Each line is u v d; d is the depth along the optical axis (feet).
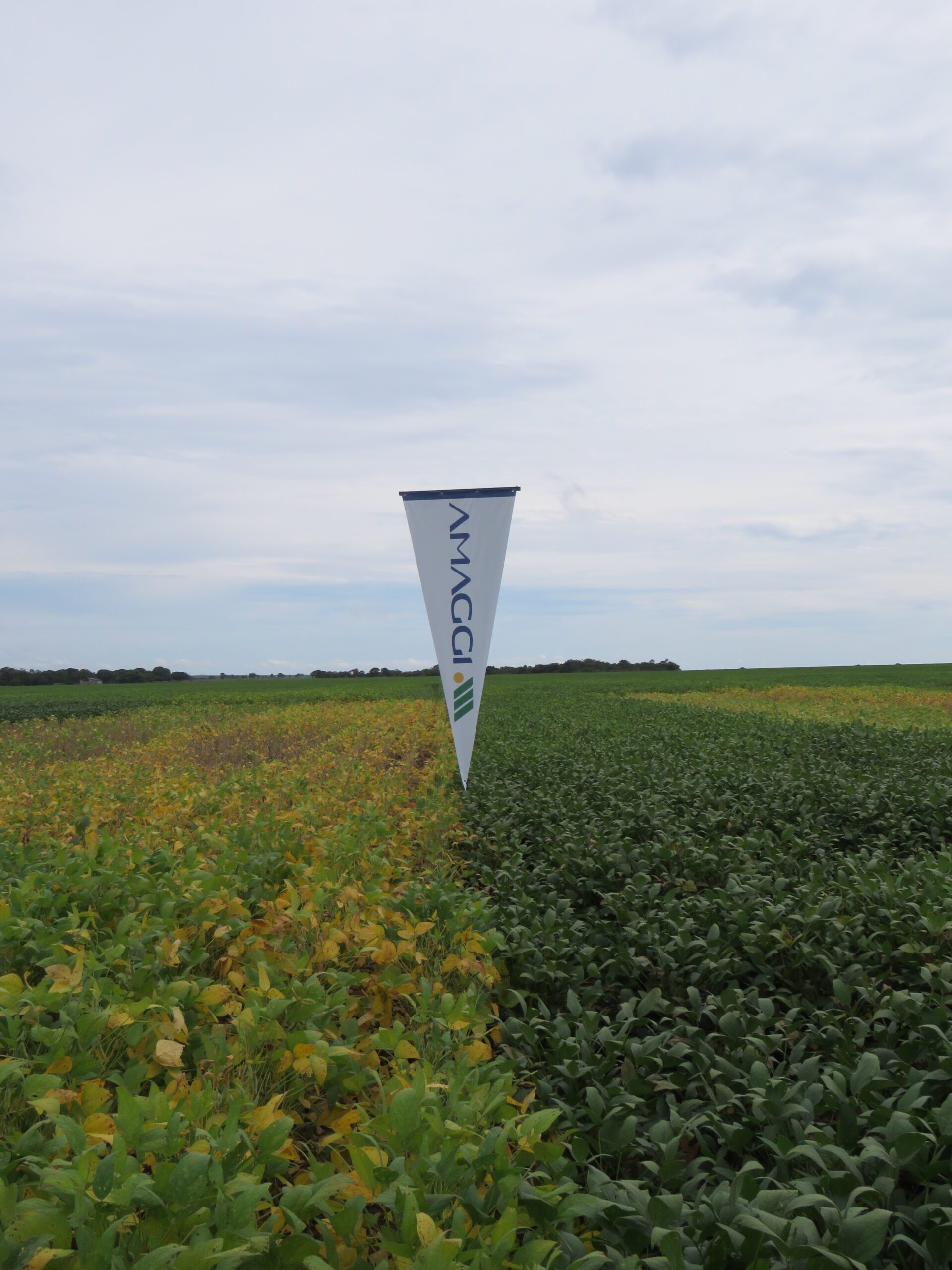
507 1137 9.12
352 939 16.79
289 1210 8.05
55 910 17.57
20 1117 11.03
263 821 25.53
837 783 35.32
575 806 31.30
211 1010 14.16
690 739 54.60
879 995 16.06
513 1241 7.86
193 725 81.15
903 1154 9.95
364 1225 9.18
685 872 23.82
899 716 82.02
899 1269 9.32
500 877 23.29
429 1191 9.06
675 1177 10.88
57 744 71.72
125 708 117.50
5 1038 11.59
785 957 17.69
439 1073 12.41
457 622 30.22
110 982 13.08
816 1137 11.17
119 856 21.25
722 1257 8.75
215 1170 8.27
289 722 74.64
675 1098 13.30
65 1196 7.80
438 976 16.75
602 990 16.52
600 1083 12.80
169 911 16.51
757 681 180.55
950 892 19.51
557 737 57.67
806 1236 8.66
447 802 32.40
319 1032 12.36
